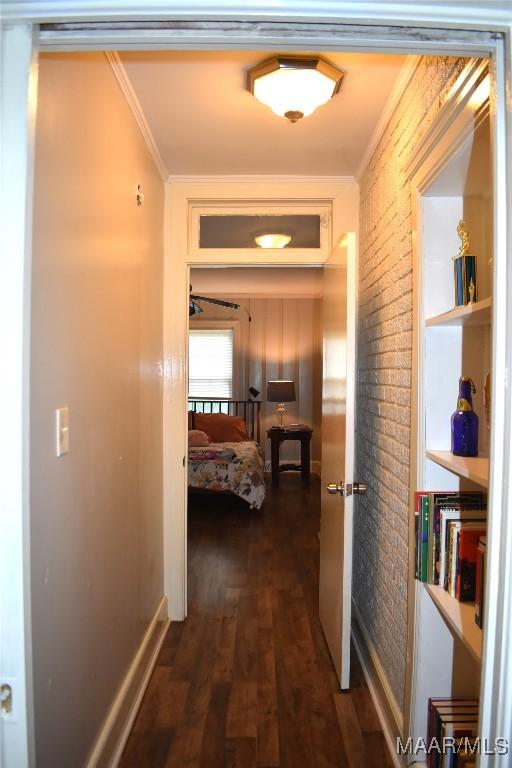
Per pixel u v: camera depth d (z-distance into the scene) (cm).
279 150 247
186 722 196
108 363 170
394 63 174
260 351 704
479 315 129
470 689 158
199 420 619
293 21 79
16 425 77
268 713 202
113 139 175
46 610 120
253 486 495
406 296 179
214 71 180
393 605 193
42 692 118
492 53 83
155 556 254
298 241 314
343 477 217
